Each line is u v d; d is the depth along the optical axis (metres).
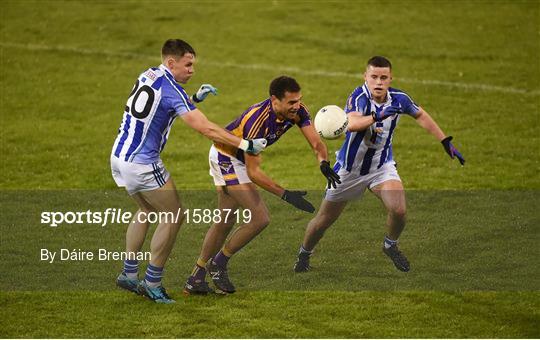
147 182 26.69
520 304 27.20
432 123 28.86
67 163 43.84
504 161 44.16
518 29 70.44
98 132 49.06
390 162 29.69
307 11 75.75
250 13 75.44
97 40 68.06
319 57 64.69
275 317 26.25
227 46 67.25
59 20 72.44
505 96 55.72
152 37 69.00
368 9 76.25
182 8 76.62
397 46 66.88
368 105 28.48
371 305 27.20
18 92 56.03
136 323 25.66
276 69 62.00
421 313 26.52
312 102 54.91
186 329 25.23
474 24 72.00
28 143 46.78
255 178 26.02
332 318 26.19
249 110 27.00
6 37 67.94
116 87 57.78
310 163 44.34
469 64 62.69
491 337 24.72
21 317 26.05
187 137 48.25
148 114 26.27
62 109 53.03
